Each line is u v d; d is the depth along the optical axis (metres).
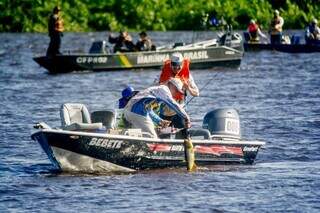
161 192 43.88
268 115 67.88
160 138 48.66
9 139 58.41
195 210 40.81
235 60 105.06
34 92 84.56
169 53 104.12
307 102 75.06
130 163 48.03
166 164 48.66
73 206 41.56
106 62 103.44
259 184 45.56
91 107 74.19
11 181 46.38
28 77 99.50
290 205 41.59
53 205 41.78
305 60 117.75
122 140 47.44
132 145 47.66
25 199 42.84
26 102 77.12
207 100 76.88
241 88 85.75
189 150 48.19
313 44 130.88
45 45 159.62
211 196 43.16
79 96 81.75
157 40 171.38
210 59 104.38
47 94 83.12
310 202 42.12
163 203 41.94
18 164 50.81
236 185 45.28
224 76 97.44
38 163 51.06
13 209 41.19
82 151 47.25
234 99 77.44
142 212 40.50
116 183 45.62
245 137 58.97
